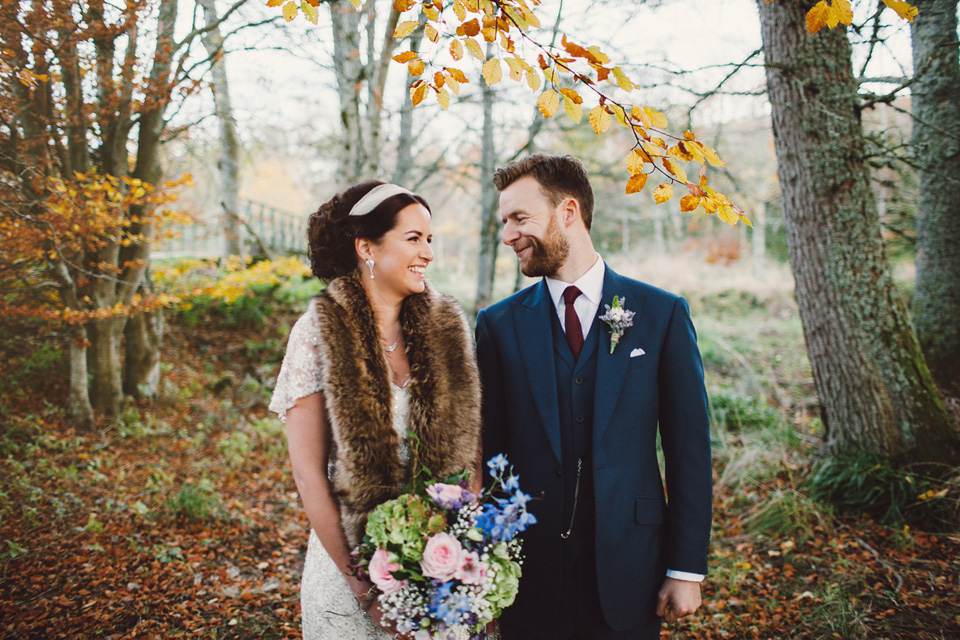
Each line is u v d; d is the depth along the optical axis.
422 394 1.68
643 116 1.59
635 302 1.88
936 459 3.86
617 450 1.76
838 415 4.14
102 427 5.78
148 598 3.21
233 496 4.86
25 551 3.44
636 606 1.72
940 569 3.23
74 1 4.37
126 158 5.80
